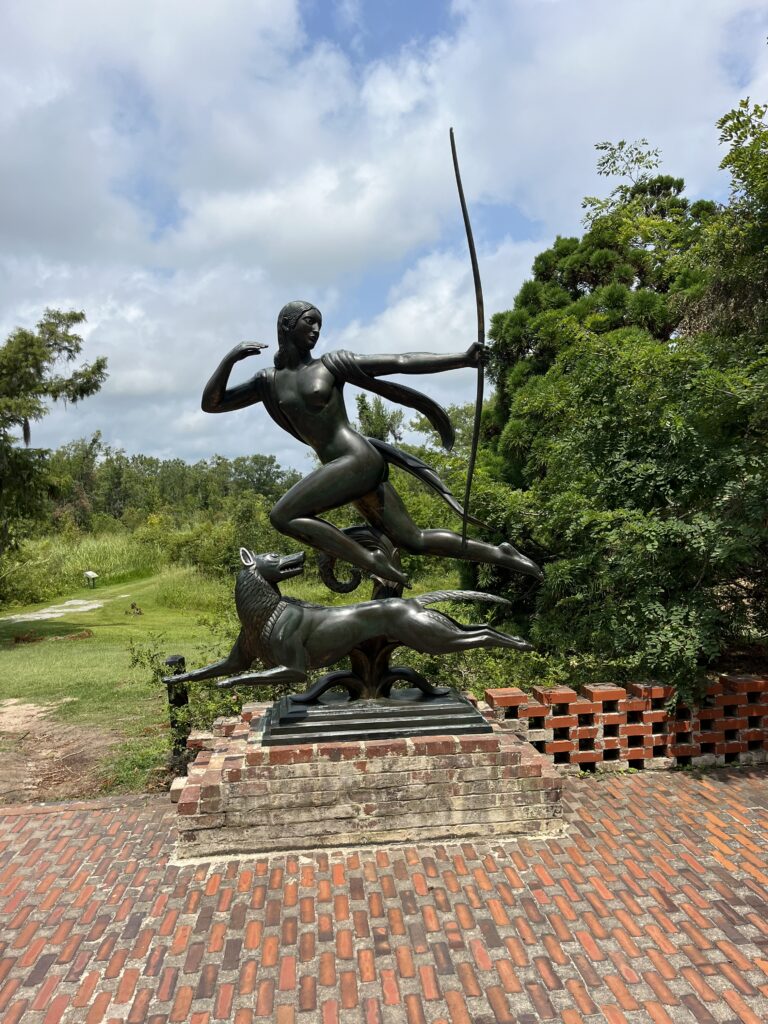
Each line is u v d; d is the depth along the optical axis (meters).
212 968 3.10
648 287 11.35
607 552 6.78
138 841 4.37
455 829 4.21
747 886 3.70
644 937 3.27
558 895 3.61
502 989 2.94
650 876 3.80
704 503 6.10
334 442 4.72
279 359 4.79
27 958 3.21
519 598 10.02
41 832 4.52
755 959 3.11
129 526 47.31
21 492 17.25
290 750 4.12
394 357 4.67
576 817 4.53
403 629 4.66
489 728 4.45
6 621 18.84
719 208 7.94
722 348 6.50
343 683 4.88
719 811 4.62
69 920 3.50
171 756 6.09
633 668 6.01
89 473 55.72
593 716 5.39
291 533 4.72
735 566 6.18
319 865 3.93
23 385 17.39
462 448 12.98
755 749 5.59
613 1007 2.82
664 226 9.11
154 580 26.33
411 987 2.96
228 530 24.05
